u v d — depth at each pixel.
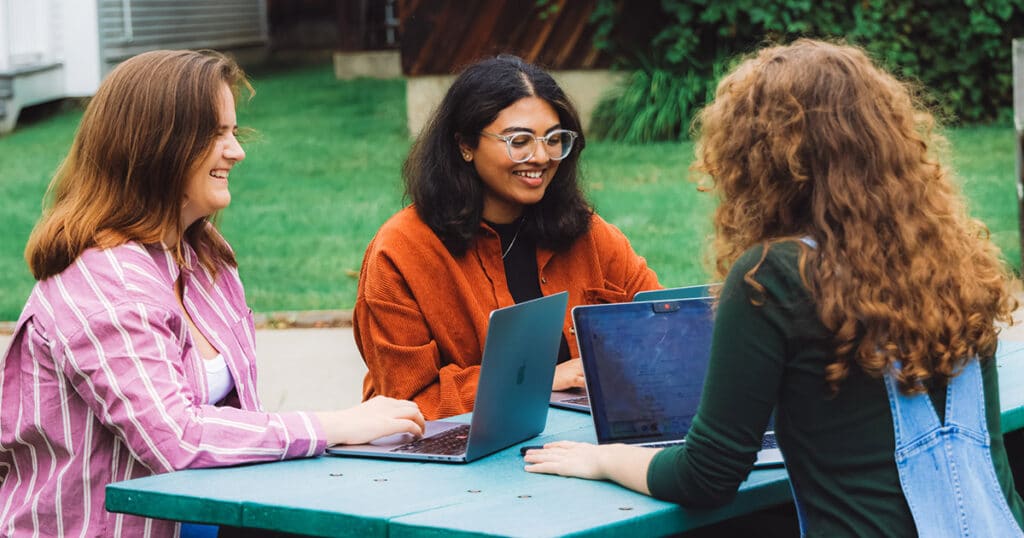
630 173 10.47
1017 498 2.31
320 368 6.26
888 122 2.19
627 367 2.81
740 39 11.65
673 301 2.89
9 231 9.83
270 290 7.88
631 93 11.72
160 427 2.61
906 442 2.16
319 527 2.31
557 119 3.52
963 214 2.30
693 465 2.24
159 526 2.75
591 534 2.18
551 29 11.76
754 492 2.42
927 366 2.16
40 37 14.80
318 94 15.80
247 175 11.37
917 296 2.14
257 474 2.57
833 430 2.17
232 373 2.96
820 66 2.20
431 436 2.86
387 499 2.37
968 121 11.93
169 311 2.74
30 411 2.72
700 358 2.85
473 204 3.48
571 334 3.63
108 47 16.00
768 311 2.16
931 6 11.77
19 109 14.23
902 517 2.14
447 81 11.74
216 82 2.86
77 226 2.75
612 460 2.46
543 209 3.60
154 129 2.79
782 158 2.18
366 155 12.10
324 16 21.31
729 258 2.28
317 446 2.70
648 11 11.77
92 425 2.72
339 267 8.41
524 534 2.14
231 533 2.85
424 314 3.44
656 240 8.41
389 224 3.54
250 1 20.58
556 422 3.08
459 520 2.22
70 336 2.66
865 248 2.14
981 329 2.22
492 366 2.61
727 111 2.27
